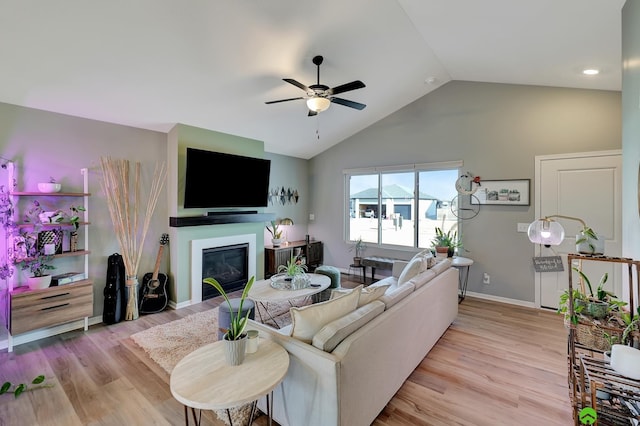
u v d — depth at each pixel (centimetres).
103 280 355
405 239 521
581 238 179
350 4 268
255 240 498
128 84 301
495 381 232
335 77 376
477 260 441
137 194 380
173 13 236
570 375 170
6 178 289
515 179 407
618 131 341
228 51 289
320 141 571
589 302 173
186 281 408
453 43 327
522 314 374
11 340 281
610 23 221
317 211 643
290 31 283
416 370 247
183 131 398
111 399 211
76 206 335
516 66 343
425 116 482
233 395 128
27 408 202
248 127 450
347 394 155
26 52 238
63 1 207
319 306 181
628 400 134
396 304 219
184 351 275
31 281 289
